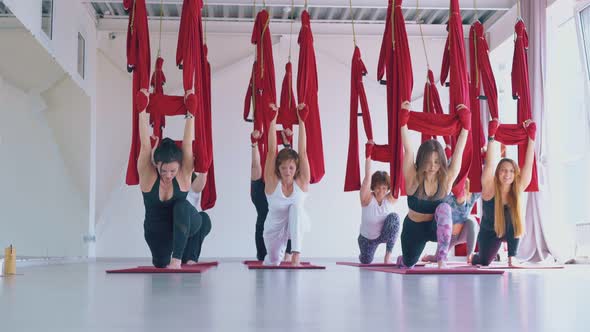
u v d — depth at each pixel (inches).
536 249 355.9
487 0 401.4
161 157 189.9
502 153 269.9
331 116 453.1
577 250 348.5
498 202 243.1
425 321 65.9
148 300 90.7
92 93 426.0
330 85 455.8
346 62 461.1
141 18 194.4
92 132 424.2
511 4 400.8
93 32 429.7
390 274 177.9
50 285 126.9
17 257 271.7
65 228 355.3
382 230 286.5
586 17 344.2
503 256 381.4
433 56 462.3
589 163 351.9
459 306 82.4
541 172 354.3
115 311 75.5
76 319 67.3
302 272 192.7
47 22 318.0
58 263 333.1
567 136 385.7
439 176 195.2
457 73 202.1
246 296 97.7
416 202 199.2
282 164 220.7
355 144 265.9
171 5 429.7
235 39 458.9
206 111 235.6
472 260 262.1
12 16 263.4
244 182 442.0
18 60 271.6
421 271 177.3
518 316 70.9
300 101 244.5
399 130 204.2
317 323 64.1
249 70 452.1
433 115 198.4
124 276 166.4
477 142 231.5
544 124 357.4
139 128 192.4
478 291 110.0
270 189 226.4
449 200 255.1
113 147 439.2
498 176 240.8
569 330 59.2
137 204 432.5
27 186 287.4
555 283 138.3
